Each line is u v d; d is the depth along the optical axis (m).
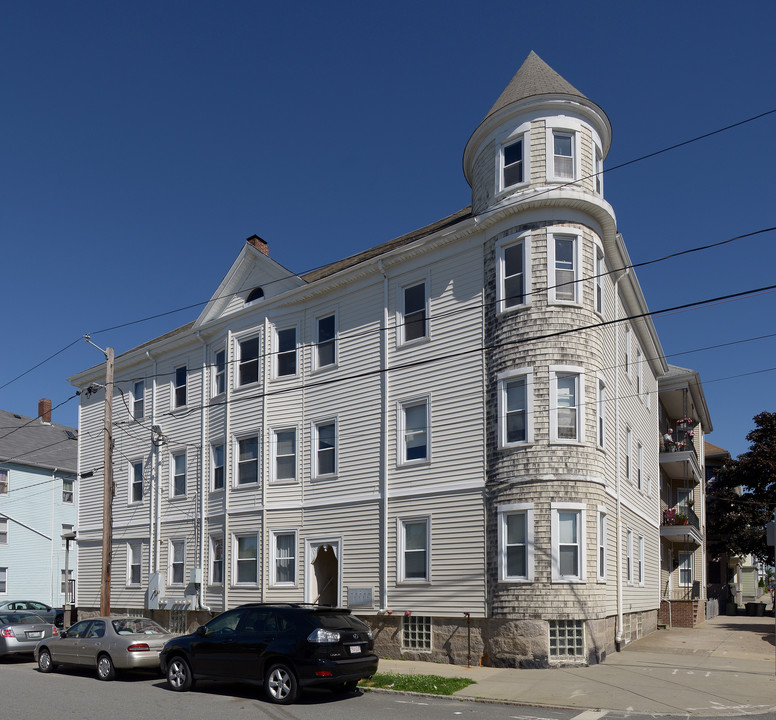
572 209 19.62
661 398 33.66
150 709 12.82
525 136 20.05
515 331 19.25
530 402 18.69
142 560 29.08
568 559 18.05
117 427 31.80
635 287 23.72
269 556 23.88
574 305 19.09
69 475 46.88
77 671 18.36
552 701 13.36
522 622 17.70
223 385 27.27
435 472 20.38
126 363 31.69
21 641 20.70
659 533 29.91
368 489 21.89
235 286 27.17
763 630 27.55
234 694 14.50
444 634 19.27
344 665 13.38
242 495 25.12
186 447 28.08
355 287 23.53
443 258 21.39
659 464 31.45
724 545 42.97
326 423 23.58
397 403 21.67
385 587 20.78
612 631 20.12
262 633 13.93
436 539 19.97
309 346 24.50
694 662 18.17
